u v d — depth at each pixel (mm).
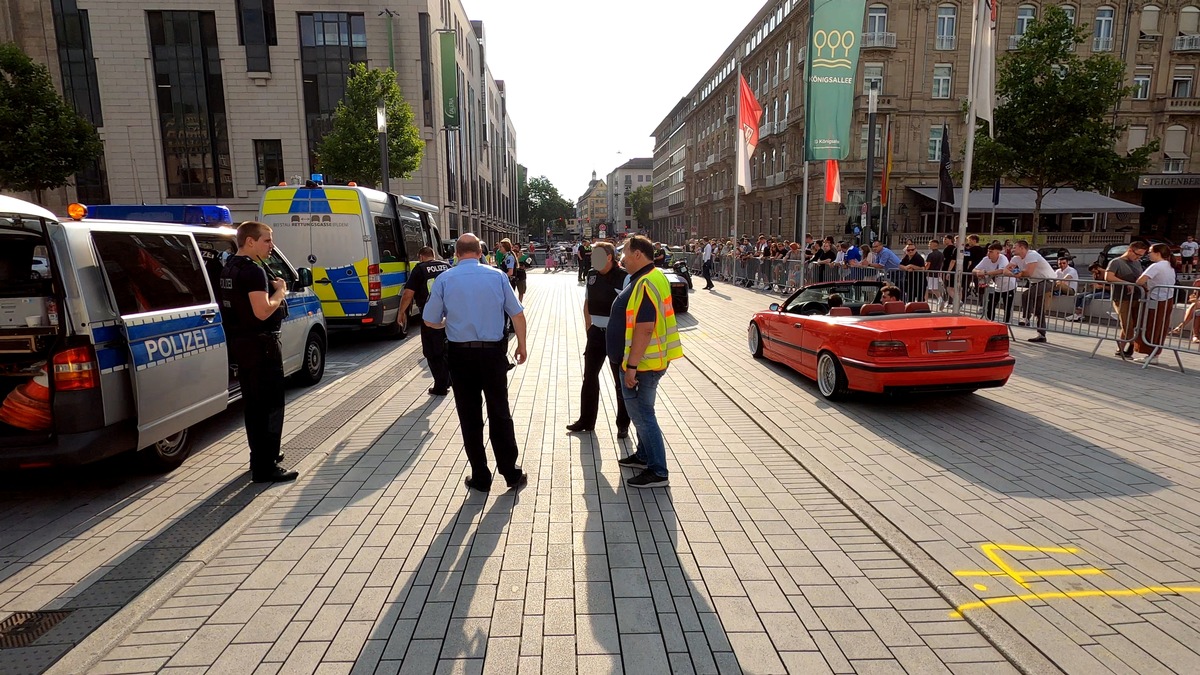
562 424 6379
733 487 4715
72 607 3129
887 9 38719
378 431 6172
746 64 56188
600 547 3762
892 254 15820
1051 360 9195
